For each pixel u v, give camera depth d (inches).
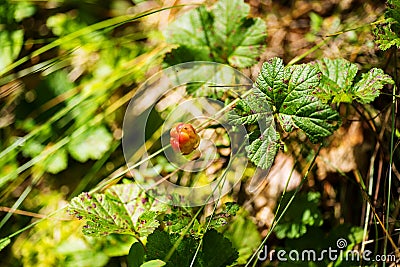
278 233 22.6
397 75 22.7
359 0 23.9
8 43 24.6
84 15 24.9
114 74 24.2
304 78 20.0
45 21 24.9
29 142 24.2
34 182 23.9
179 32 22.9
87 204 21.2
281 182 23.2
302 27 24.0
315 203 22.6
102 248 23.2
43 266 23.3
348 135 23.3
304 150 23.2
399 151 22.7
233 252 20.8
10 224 23.9
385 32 20.9
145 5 24.8
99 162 23.9
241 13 22.8
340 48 23.4
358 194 23.2
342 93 20.7
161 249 20.6
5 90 24.5
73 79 24.4
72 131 24.0
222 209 22.9
